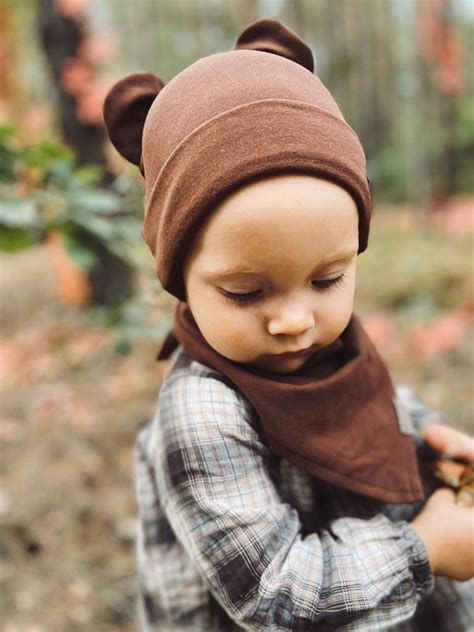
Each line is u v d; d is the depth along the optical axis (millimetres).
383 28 9609
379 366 858
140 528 956
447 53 5516
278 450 751
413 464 835
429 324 3338
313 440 750
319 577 708
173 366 849
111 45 3100
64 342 3225
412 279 4148
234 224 621
